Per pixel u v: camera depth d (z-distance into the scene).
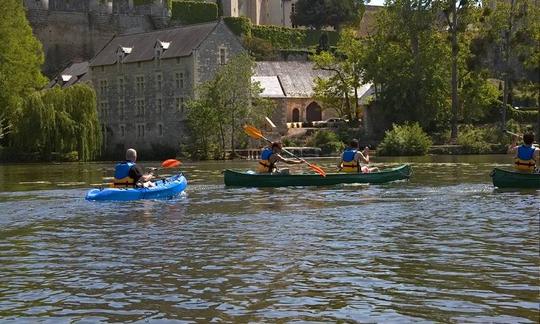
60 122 61.66
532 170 27.95
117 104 82.00
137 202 24.45
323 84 82.88
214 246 15.88
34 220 20.75
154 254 15.06
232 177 30.23
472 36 75.12
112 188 25.45
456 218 19.89
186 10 112.06
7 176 42.50
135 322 10.36
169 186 26.11
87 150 62.75
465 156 61.28
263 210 22.14
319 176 29.89
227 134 68.56
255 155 67.06
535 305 10.87
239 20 112.50
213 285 12.31
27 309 11.10
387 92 74.50
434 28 74.88
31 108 61.06
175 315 10.64
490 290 11.77
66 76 90.00
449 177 35.00
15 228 19.25
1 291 12.18
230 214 21.28
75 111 62.53
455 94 70.19
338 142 72.00
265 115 71.00
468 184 30.41
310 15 120.62
